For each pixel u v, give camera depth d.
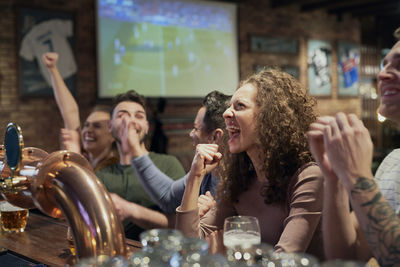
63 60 5.58
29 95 5.31
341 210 0.91
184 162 3.87
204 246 0.69
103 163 2.43
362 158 0.80
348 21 9.52
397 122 0.94
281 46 8.12
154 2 6.48
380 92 0.94
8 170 0.99
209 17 7.11
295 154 1.28
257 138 1.31
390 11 9.02
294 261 0.66
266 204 1.33
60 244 1.30
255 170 1.39
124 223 2.22
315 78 8.73
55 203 0.90
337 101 9.18
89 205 0.81
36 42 5.37
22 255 1.20
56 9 5.52
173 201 1.93
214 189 1.78
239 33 7.45
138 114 2.32
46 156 0.91
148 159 2.03
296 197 1.21
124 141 2.09
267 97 1.30
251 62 7.66
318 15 8.86
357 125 0.82
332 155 0.82
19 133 0.92
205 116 1.90
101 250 0.78
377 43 10.70
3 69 5.19
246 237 0.91
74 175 0.85
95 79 5.93
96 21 5.90
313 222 1.18
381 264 0.78
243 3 7.50
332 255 0.93
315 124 0.89
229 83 7.37
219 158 1.37
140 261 0.67
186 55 6.87
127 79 6.23
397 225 0.76
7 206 1.42
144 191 2.30
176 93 6.76
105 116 2.69
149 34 6.45
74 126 2.55
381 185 1.08
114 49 6.09
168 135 6.35
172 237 0.71
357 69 9.64
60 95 2.55
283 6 7.83
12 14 5.24
